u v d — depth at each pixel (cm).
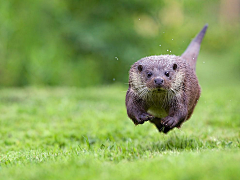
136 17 2353
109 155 649
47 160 630
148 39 2316
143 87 689
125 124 1087
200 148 704
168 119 688
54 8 2142
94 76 2278
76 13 2281
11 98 1587
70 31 2195
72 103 1451
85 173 492
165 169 478
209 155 544
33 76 2075
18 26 2027
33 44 2066
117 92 1805
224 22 3891
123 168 516
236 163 458
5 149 847
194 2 2898
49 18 2144
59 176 486
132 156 637
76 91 1834
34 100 1528
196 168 456
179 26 2589
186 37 2623
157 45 2338
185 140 788
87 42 2178
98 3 2267
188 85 714
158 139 851
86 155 628
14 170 557
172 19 2616
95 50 2217
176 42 2430
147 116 689
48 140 913
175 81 686
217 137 852
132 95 701
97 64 2303
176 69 695
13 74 2069
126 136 937
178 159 532
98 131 989
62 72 2167
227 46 3778
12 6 2017
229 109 1348
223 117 1160
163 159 549
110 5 2255
